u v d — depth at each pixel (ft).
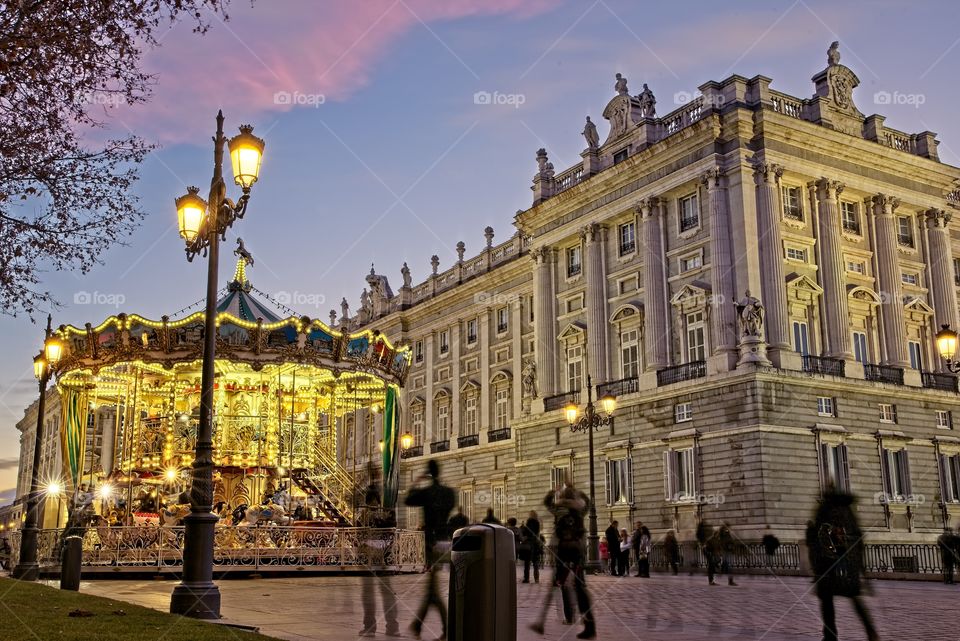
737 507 127.54
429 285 239.91
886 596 69.31
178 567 83.87
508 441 195.52
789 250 140.36
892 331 148.05
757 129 140.46
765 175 138.41
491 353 210.18
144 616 39.42
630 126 161.27
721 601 61.72
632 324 153.89
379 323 254.47
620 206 157.89
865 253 150.00
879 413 140.77
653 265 149.38
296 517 110.22
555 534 44.70
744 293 134.41
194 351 100.27
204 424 46.52
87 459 177.88
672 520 136.98
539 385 171.94
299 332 102.73
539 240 176.76
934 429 147.23
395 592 63.82
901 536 135.13
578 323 166.40
